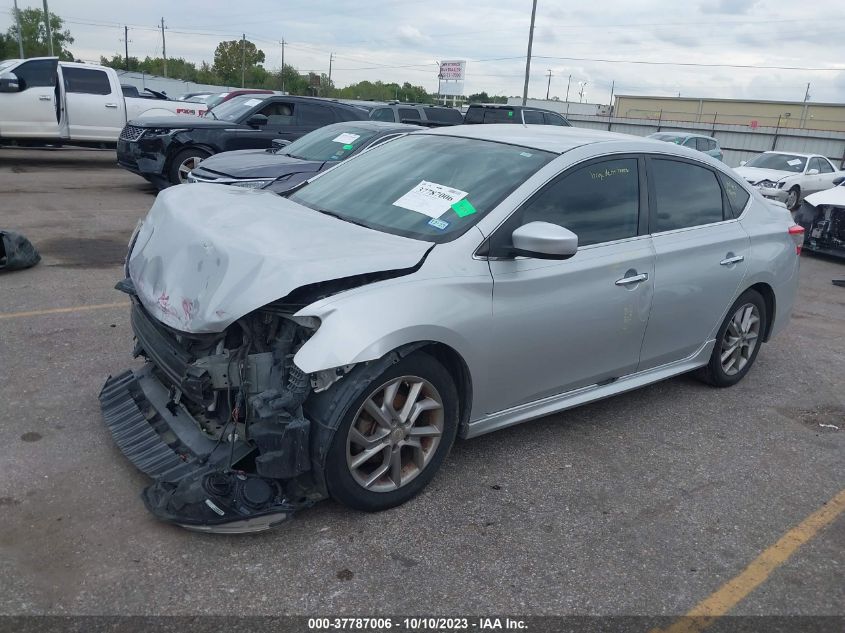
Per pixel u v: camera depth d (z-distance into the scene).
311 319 2.94
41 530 2.99
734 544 3.31
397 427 3.23
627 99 65.75
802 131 37.59
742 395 5.17
